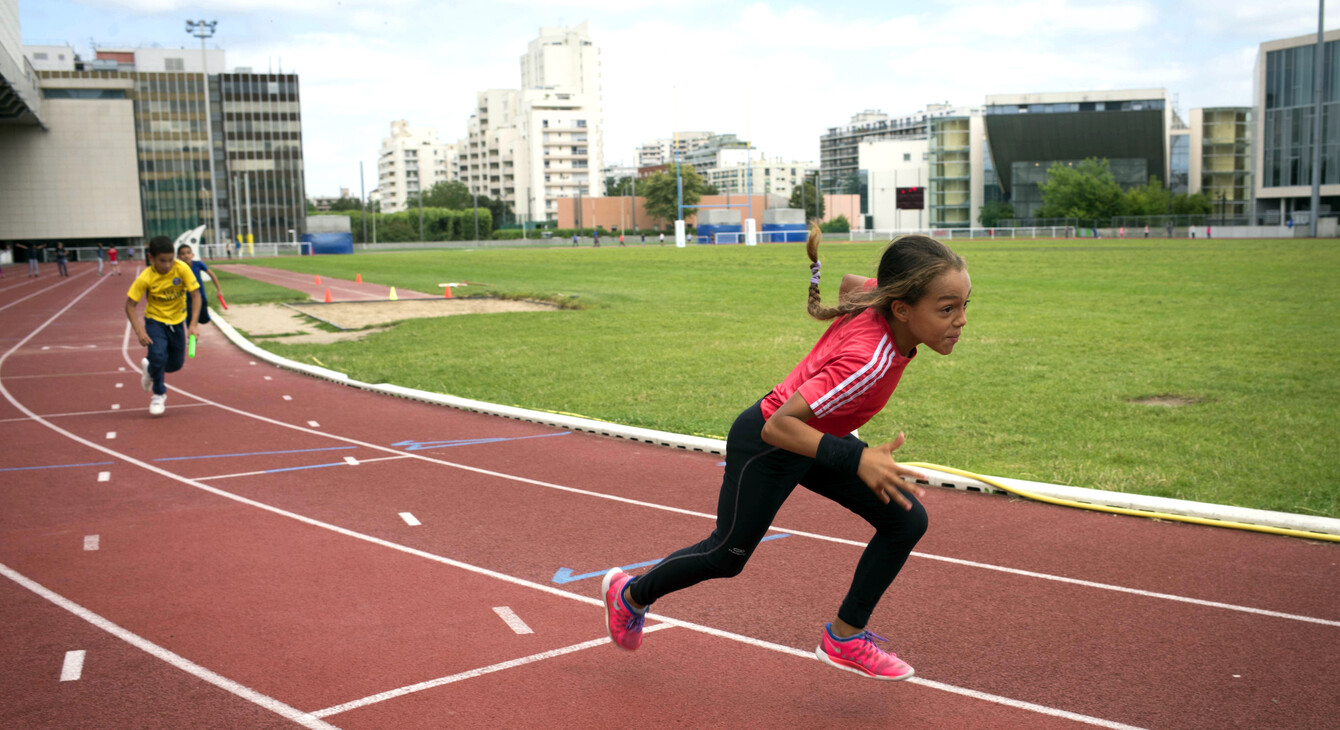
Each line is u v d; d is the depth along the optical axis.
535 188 156.12
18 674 3.55
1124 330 15.14
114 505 6.02
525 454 7.42
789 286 27.05
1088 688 3.38
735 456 2.97
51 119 78.75
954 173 106.75
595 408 9.30
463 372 11.88
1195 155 100.31
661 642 3.82
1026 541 5.14
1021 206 99.31
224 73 101.25
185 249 10.08
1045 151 98.06
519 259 52.19
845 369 2.61
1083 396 9.58
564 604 4.27
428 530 5.45
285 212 104.62
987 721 3.14
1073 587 4.43
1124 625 3.96
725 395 9.99
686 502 6.01
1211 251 41.84
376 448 7.70
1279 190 77.50
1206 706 3.24
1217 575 4.56
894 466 2.48
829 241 79.31
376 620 4.07
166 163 96.69
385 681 3.46
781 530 5.35
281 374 12.15
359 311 21.25
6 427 8.66
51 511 5.88
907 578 4.57
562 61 169.62
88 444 7.90
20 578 4.64
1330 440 7.43
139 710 3.25
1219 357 12.09
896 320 2.73
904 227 111.12
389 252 84.00
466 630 3.95
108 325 19.45
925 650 3.72
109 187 80.62
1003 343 13.77
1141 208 86.00
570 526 5.51
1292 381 10.26
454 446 7.74
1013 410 8.95
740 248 64.44
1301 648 3.71
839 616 3.25
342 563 4.87
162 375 9.12
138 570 4.76
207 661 3.65
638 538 5.28
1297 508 5.54
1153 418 8.48
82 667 3.61
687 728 3.09
